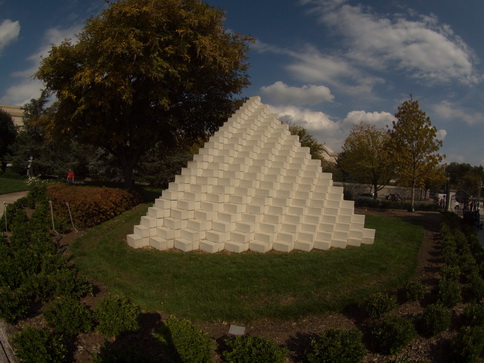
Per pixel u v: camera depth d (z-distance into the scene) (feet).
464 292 21.25
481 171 199.21
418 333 16.80
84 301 19.36
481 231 56.13
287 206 30.81
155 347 14.67
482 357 15.12
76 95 44.70
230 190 30.60
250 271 23.26
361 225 32.32
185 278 22.25
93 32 41.70
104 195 40.55
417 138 69.97
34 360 12.65
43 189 53.01
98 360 12.37
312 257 26.71
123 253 27.35
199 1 47.85
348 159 107.45
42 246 25.52
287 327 17.53
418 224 50.55
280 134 35.53
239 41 54.24
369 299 18.61
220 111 60.03
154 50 42.80
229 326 17.39
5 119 133.69
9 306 16.03
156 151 75.92
